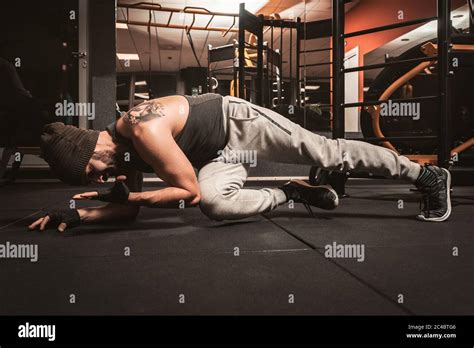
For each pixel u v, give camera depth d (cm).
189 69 1234
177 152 124
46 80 417
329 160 151
